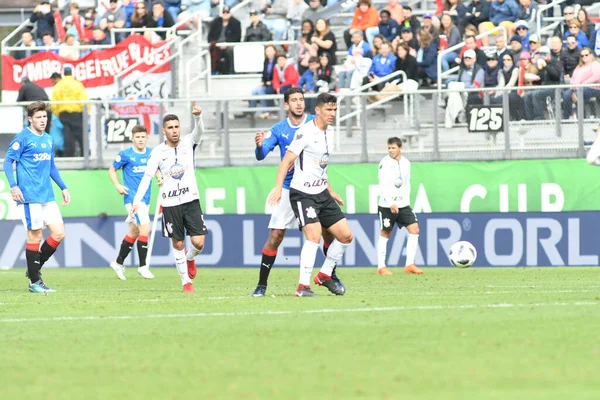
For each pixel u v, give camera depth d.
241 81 66.44
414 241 47.06
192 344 20.73
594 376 16.39
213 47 66.56
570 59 57.16
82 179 54.50
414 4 70.94
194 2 73.19
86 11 77.88
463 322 23.38
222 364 18.14
